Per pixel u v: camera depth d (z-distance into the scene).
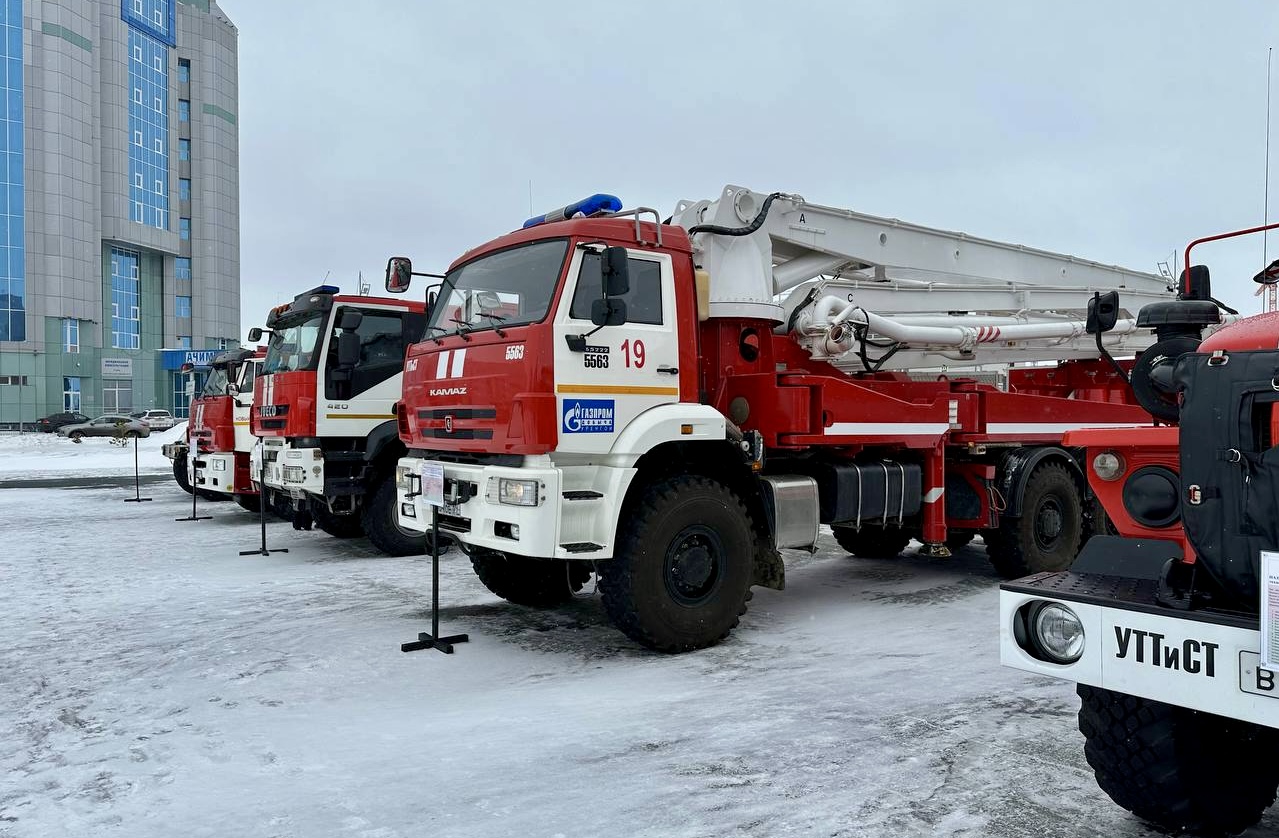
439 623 6.49
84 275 57.88
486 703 4.69
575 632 6.19
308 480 9.21
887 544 9.25
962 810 3.26
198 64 67.44
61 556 9.98
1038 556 7.88
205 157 67.69
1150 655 2.46
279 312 10.61
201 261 67.62
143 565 9.33
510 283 5.70
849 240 7.58
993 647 5.69
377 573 8.76
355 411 9.60
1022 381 11.12
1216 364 2.51
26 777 3.75
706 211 6.65
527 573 6.89
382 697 4.82
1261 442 2.42
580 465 5.43
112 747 4.09
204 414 13.66
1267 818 3.21
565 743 4.05
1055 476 8.02
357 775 3.72
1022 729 4.12
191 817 3.33
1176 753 2.85
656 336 5.73
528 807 3.36
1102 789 3.17
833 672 5.13
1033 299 9.13
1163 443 2.90
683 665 5.33
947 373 10.25
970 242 8.64
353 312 9.40
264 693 4.90
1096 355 10.26
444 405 5.86
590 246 5.43
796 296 7.57
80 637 6.17
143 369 63.19
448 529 5.81
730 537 5.76
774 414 6.39
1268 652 2.19
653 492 5.50
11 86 54.28
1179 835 3.04
